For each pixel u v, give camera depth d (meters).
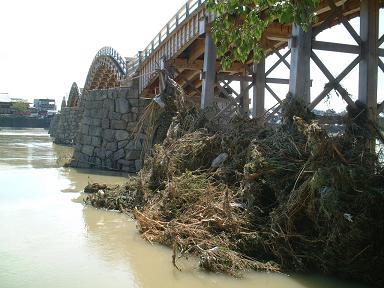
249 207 9.39
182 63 23.00
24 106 119.81
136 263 8.52
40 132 94.75
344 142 9.69
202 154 12.77
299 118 9.73
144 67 28.64
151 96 28.84
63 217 12.39
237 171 10.77
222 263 8.12
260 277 7.80
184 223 9.87
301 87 11.52
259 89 19.52
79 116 49.41
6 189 16.80
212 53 17.45
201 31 17.67
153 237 9.98
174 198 10.97
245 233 8.76
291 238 8.35
